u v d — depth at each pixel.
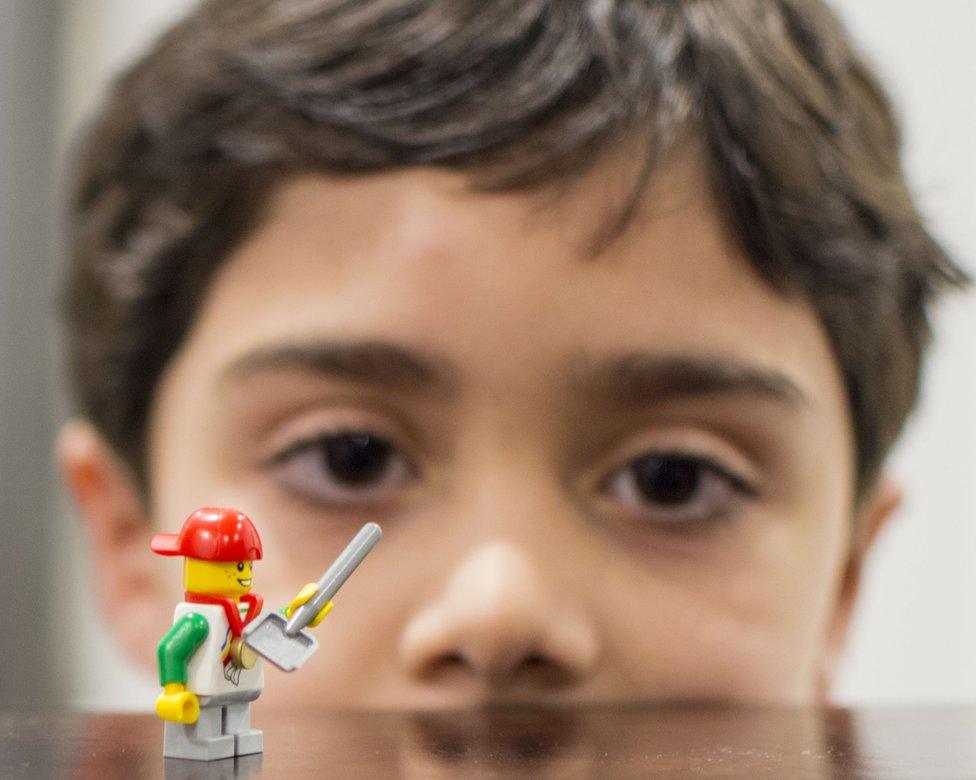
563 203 0.70
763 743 0.51
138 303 0.81
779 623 0.76
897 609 1.17
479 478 0.71
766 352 0.73
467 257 0.70
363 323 0.70
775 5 0.80
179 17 0.91
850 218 0.78
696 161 0.72
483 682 0.69
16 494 1.33
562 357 0.70
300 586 0.73
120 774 0.44
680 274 0.71
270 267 0.74
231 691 0.48
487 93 0.70
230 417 0.75
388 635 0.71
